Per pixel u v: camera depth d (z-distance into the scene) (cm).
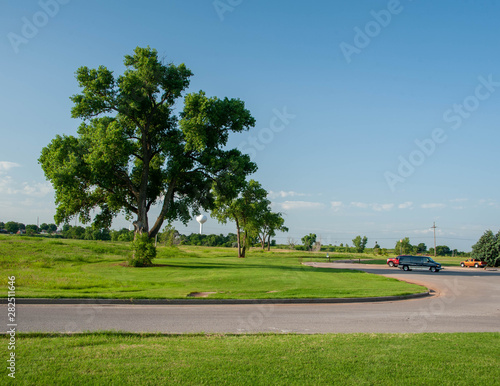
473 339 866
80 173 3100
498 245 6544
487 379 589
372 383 560
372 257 8750
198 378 554
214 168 3397
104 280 1998
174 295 1547
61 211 3397
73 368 578
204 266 3328
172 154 3353
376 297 1739
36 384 513
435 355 709
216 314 1233
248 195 6162
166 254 5441
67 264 3119
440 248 12450
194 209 4022
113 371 570
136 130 3594
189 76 3459
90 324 988
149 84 3259
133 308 1311
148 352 680
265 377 567
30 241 4878
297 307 1464
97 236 10256
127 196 3694
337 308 1462
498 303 1758
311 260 6238
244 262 4281
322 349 731
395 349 746
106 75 3195
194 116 3253
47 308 1248
